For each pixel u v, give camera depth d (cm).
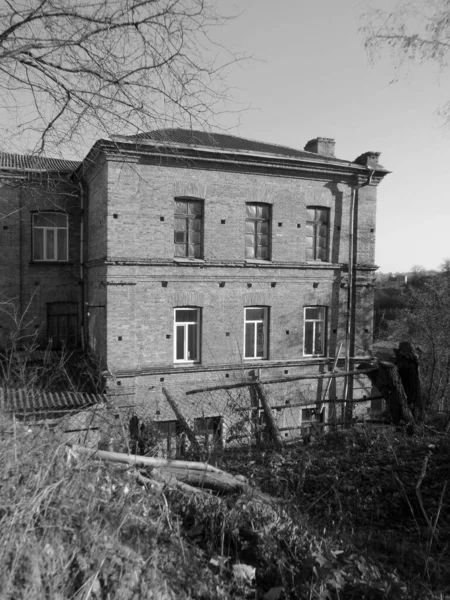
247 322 1759
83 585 285
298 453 777
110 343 1540
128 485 407
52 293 2038
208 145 1582
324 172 1800
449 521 555
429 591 384
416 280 4650
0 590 264
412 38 853
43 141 682
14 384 1106
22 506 313
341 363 1867
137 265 1564
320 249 1859
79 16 582
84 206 1969
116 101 634
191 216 1655
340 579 365
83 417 794
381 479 644
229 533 404
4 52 578
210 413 1509
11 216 1969
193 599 321
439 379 1633
